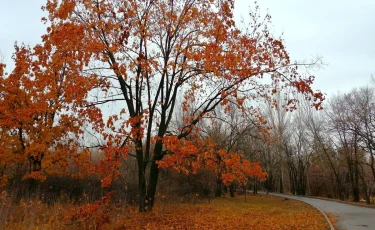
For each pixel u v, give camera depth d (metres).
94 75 13.55
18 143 15.88
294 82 13.40
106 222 11.65
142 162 15.57
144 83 15.25
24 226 10.88
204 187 29.94
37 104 14.58
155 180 15.98
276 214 20.27
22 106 15.38
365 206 25.86
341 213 19.66
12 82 15.01
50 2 13.41
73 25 12.40
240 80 13.43
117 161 12.77
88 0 13.37
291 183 59.16
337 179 45.53
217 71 12.72
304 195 50.97
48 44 13.63
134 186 21.28
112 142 12.67
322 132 49.31
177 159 12.54
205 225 14.23
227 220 16.41
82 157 15.91
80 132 15.78
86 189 19.00
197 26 14.26
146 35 13.71
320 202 31.94
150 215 15.09
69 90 12.98
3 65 15.58
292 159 55.22
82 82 12.91
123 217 13.42
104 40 13.66
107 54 13.70
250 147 33.97
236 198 38.06
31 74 15.21
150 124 15.49
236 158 12.89
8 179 17.52
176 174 29.12
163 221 14.29
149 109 15.16
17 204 14.78
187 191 29.22
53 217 11.80
